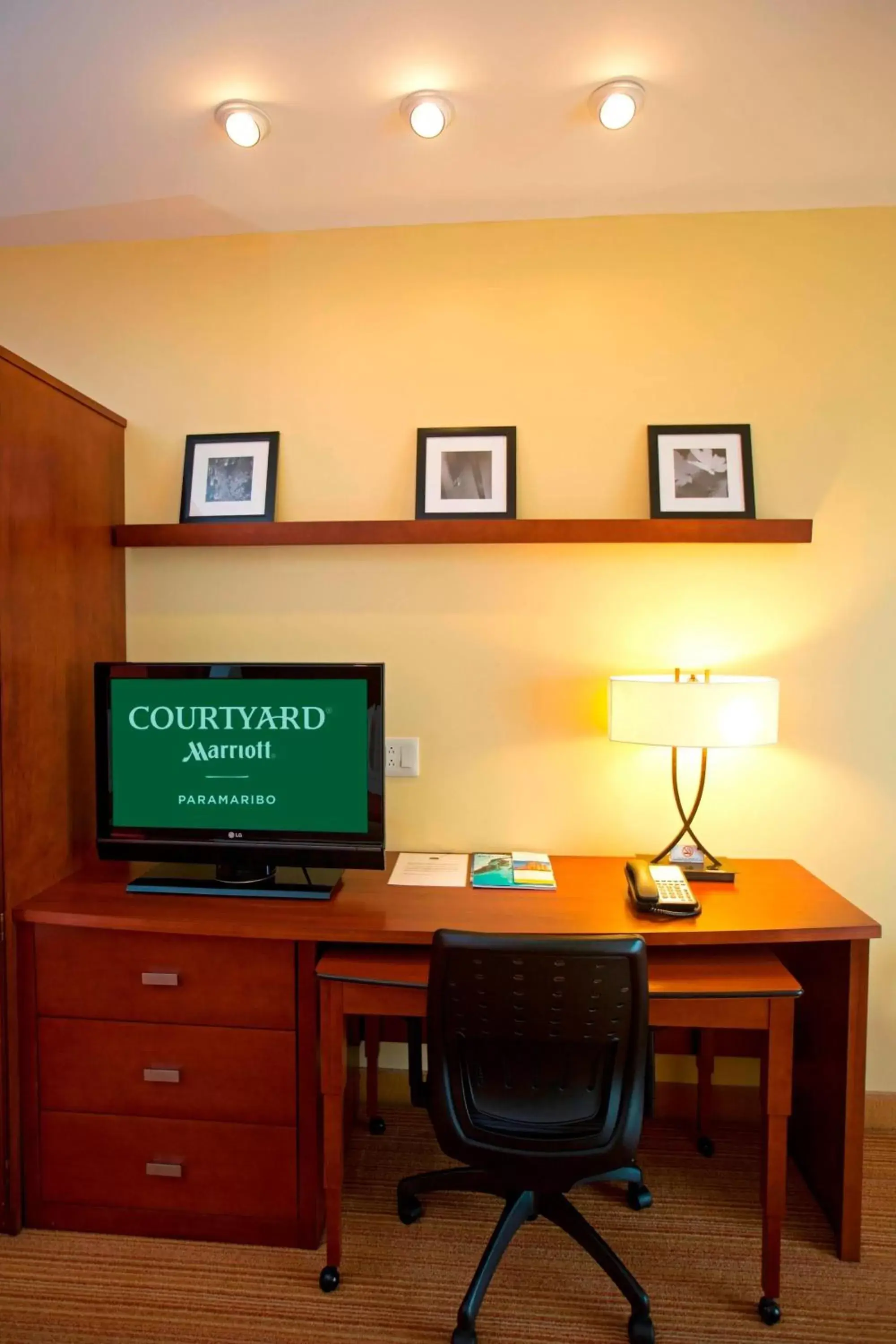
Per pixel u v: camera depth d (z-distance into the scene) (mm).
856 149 1791
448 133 1728
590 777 2125
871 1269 1609
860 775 2082
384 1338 1448
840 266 2045
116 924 1628
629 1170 1725
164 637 2186
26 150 1777
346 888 1818
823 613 2068
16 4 1361
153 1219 1682
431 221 2102
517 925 1594
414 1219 1730
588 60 1514
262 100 1620
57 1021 1694
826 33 1440
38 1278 1574
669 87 1584
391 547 2133
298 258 2143
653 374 2086
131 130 1712
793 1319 1494
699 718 1740
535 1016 1318
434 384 2125
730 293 2068
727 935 1557
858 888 2092
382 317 2131
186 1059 1665
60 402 1861
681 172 1881
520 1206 1551
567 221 2090
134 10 1382
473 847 2156
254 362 2160
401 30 1437
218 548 2164
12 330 2217
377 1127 2053
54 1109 1702
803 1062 1886
